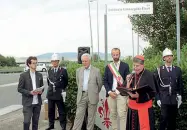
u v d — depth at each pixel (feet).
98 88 27.55
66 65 35.29
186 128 25.46
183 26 53.01
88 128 27.58
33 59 26.20
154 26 54.39
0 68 216.74
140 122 20.12
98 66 32.63
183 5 51.03
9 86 88.99
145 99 20.20
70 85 31.81
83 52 35.47
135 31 56.29
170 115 24.47
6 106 51.83
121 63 26.12
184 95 25.07
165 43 53.16
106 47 31.73
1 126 33.99
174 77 24.06
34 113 26.45
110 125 27.78
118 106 25.61
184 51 40.57
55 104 32.81
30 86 25.95
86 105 27.76
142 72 20.65
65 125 30.68
